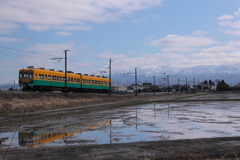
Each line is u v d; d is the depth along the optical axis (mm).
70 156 7785
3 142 11070
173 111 26688
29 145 10383
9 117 19422
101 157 7629
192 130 14195
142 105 37281
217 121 18203
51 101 33031
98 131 13781
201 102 43875
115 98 49844
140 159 7336
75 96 44531
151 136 12336
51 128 14906
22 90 41344
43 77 42656
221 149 8531
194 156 7562
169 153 8055
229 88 165250
